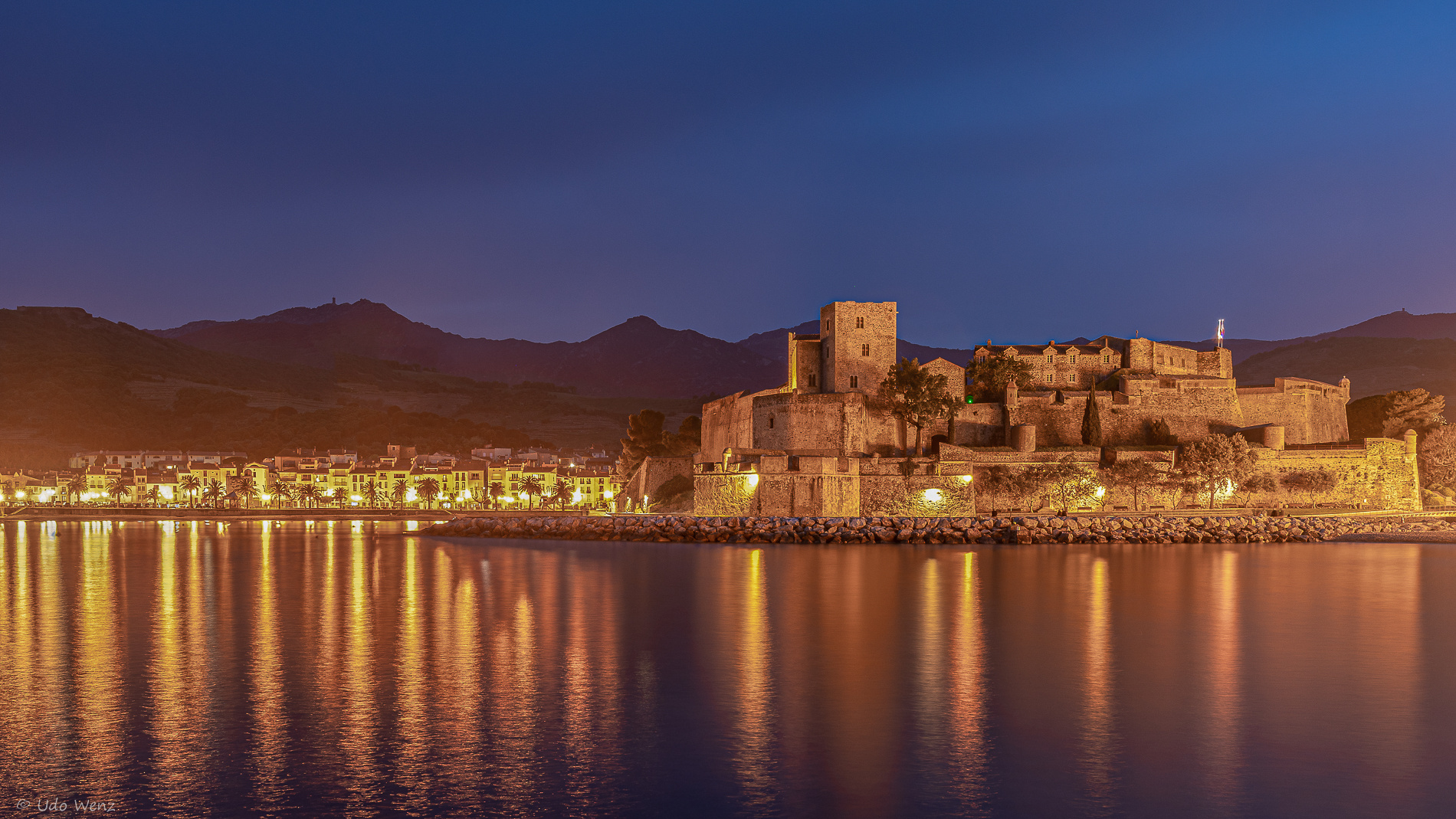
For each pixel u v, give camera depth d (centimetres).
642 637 5028
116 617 5803
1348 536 11175
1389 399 16088
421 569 8481
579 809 2728
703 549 10494
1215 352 16112
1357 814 2697
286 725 3462
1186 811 2719
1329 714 3616
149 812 2711
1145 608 5994
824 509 12406
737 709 3675
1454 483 14700
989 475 12950
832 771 3017
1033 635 5097
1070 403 14375
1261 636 5075
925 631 5222
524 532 13050
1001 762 3095
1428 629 5272
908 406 13362
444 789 2870
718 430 16100
